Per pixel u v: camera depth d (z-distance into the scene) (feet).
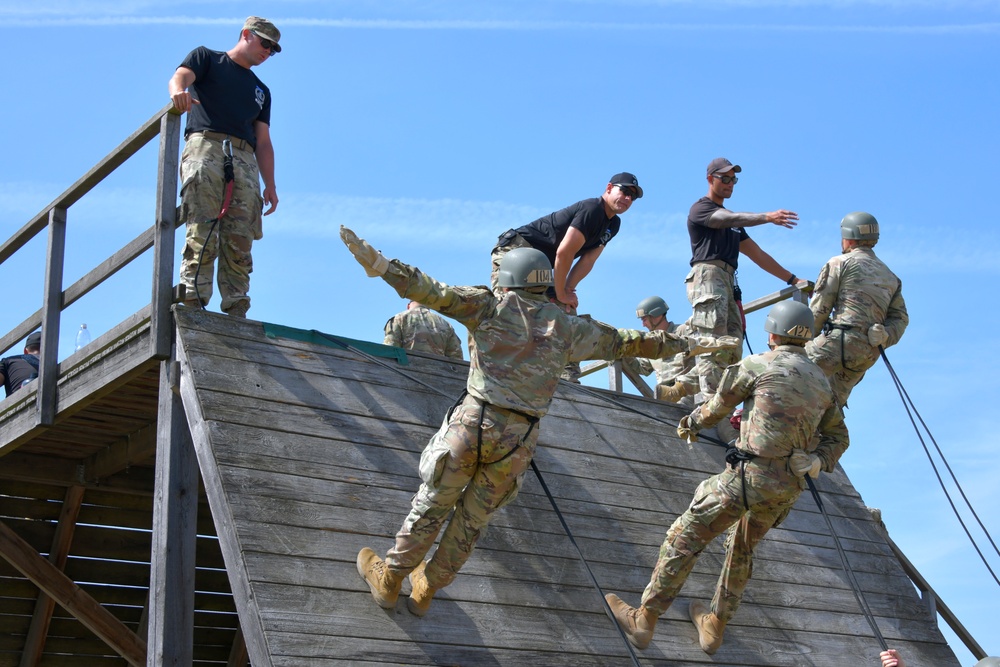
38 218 30.78
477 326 22.15
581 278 34.27
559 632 25.09
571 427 31.58
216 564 39.60
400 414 27.71
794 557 31.89
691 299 36.81
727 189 36.86
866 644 30.27
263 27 30.17
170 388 26.30
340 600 22.75
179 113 27.99
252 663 21.70
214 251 28.50
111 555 37.45
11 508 35.60
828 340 34.76
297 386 26.66
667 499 31.04
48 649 38.04
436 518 22.18
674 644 26.91
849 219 35.76
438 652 22.98
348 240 20.77
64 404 29.17
